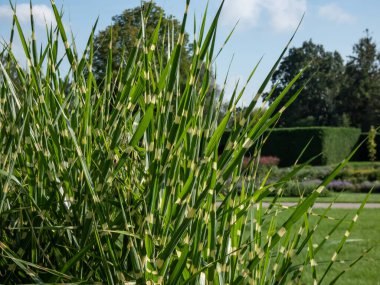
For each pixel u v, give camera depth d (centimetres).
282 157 2680
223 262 133
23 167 160
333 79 5138
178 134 130
